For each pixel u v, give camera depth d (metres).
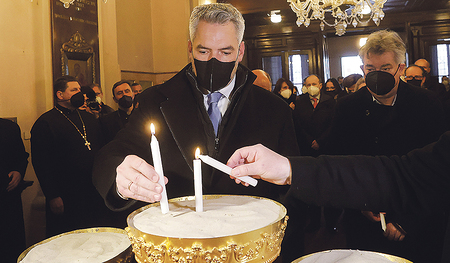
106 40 5.89
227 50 1.32
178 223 0.80
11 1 4.04
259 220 0.81
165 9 8.31
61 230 3.21
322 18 5.63
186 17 8.23
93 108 3.95
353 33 14.57
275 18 10.52
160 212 0.90
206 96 1.44
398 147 2.01
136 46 7.84
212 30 1.30
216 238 0.65
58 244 0.93
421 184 0.91
